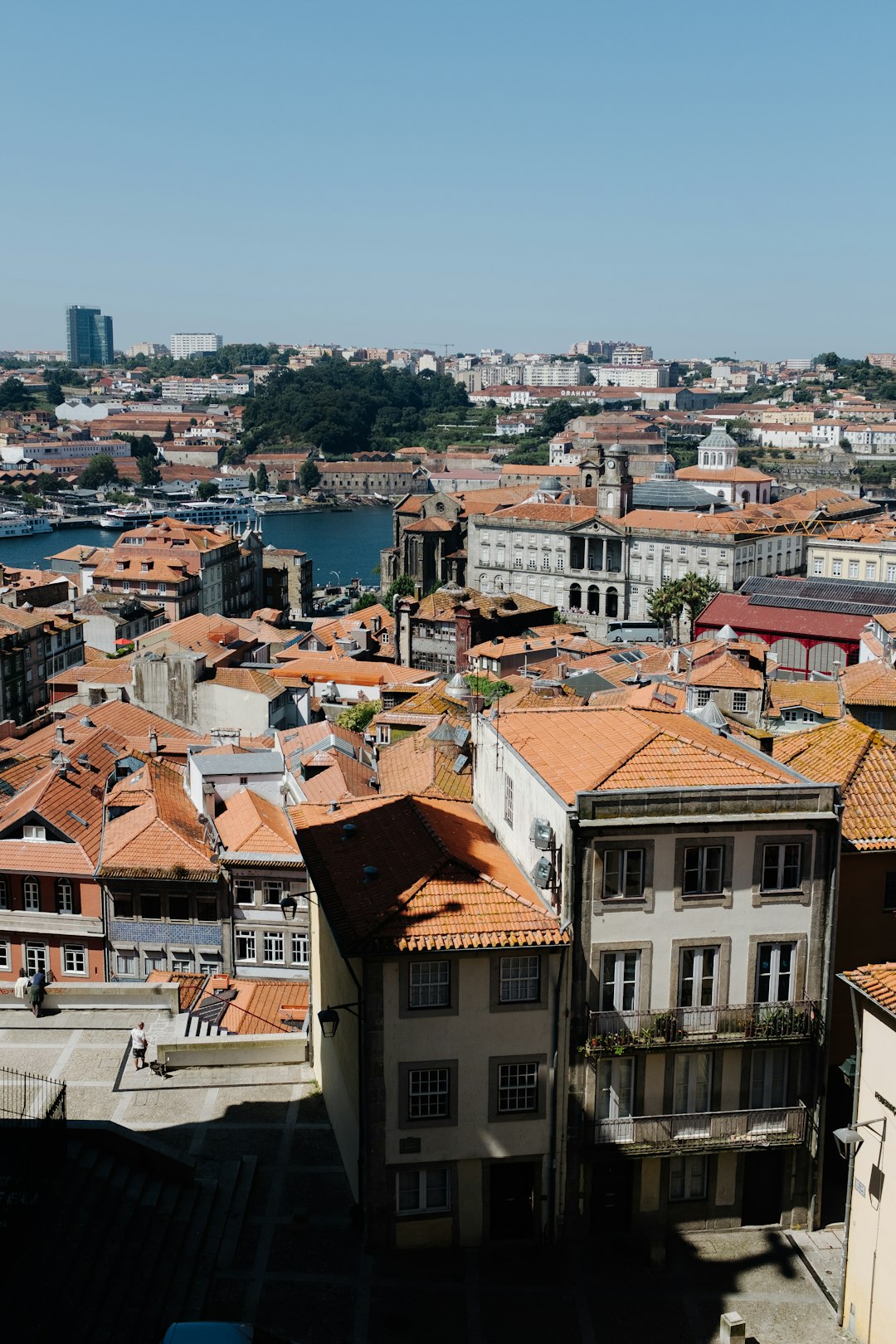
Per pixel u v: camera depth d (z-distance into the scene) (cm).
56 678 16675
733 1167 5641
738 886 5409
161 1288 4819
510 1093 5397
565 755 5944
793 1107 5581
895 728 11950
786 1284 5359
